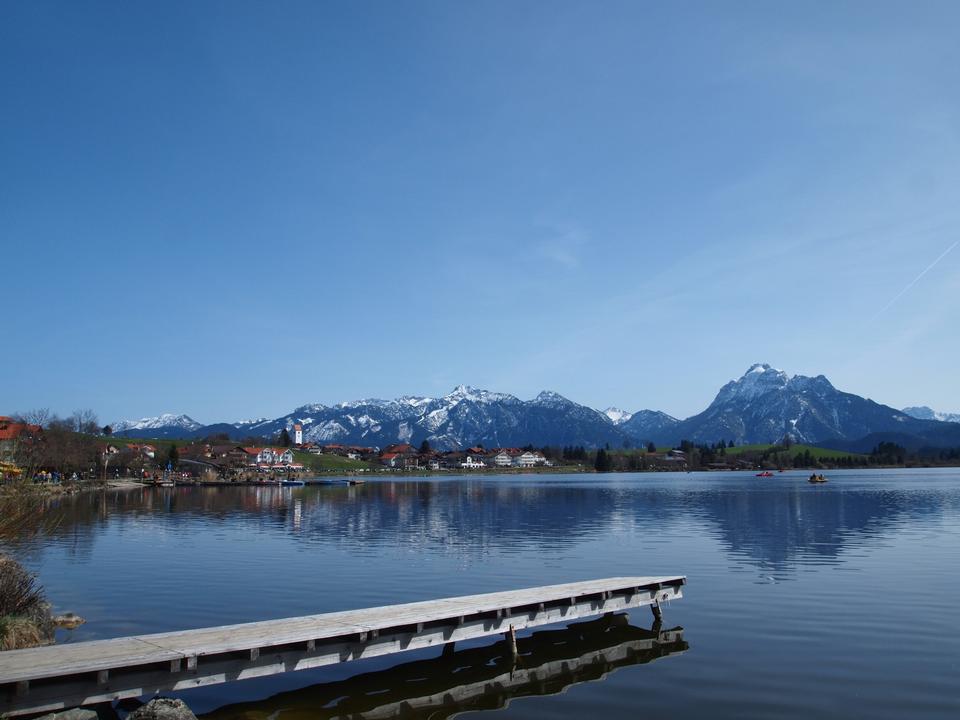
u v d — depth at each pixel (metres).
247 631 18.88
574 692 18.16
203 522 64.25
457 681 19.31
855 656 20.30
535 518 68.19
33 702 14.95
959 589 29.67
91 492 119.12
